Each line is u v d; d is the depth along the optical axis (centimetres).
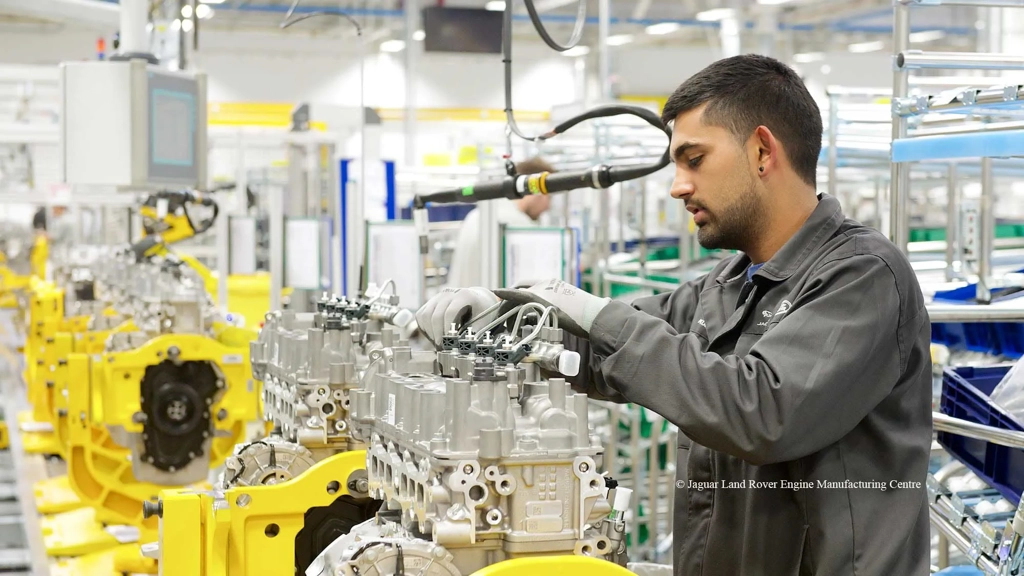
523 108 1723
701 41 1922
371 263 488
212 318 526
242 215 747
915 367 182
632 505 520
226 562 250
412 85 1552
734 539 194
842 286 172
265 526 256
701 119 185
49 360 742
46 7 649
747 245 195
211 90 1659
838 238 184
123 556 488
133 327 599
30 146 1235
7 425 822
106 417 481
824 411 167
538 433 167
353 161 609
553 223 714
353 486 257
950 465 313
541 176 292
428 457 166
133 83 438
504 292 194
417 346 346
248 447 270
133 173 438
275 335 296
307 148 841
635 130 530
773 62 189
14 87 908
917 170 591
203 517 245
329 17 1614
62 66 442
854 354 167
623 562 186
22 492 629
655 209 902
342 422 264
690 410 167
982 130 239
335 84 1695
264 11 1552
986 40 818
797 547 184
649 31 1717
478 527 165
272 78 1680
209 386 491
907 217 269
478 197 319
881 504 179
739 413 165
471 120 1602
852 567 177
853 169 565
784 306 183
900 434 180
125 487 505
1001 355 387
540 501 166
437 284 729
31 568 504
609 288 552
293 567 257
